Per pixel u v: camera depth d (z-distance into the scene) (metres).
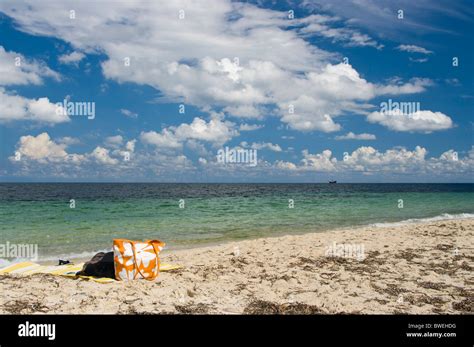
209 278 9.23
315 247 13.62
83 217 25.92
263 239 15.70
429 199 51.28
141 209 32.16
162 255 12.77
